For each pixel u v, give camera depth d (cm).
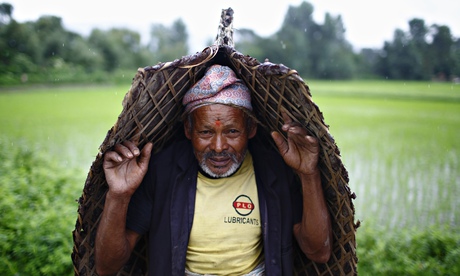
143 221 212
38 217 471
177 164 213
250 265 212
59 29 3925
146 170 197
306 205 208
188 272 212
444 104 2486
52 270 391
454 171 895
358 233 492
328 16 5253
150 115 201
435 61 4825
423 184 799
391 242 468
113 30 4481
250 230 211
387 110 2125
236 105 203
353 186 790
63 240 427
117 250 200
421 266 415
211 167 210
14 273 379
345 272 222
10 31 3456
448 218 632
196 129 206
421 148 1135
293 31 4972
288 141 201
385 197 726
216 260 208
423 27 4894
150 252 211
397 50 4941
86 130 1347
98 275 213
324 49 5053
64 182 622
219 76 202
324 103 2498
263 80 197
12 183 576
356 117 1822
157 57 4741
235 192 213
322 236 209
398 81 4894
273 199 213
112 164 194
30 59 3503
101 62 3909
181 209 209
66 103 2173
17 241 418
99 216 213
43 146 1072
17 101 2214
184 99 209
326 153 198
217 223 209
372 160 991
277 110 205
